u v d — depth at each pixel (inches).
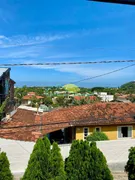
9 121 733.9
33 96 1967.3
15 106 1109.1
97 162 291.3
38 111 1136.8
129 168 349.7
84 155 295.7
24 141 518.9
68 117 849.5
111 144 517.3
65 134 951.6
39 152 287.1
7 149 476.4
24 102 1909.4
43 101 1990.7
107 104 964.0
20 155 469.1
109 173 293.6
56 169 288.4
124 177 453.1
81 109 928.3
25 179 281.7
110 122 809.5
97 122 797.9
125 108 927.0
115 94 1749.5
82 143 301.3
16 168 456.4
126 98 1657.2
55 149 301.0
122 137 837.2
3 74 743.7
